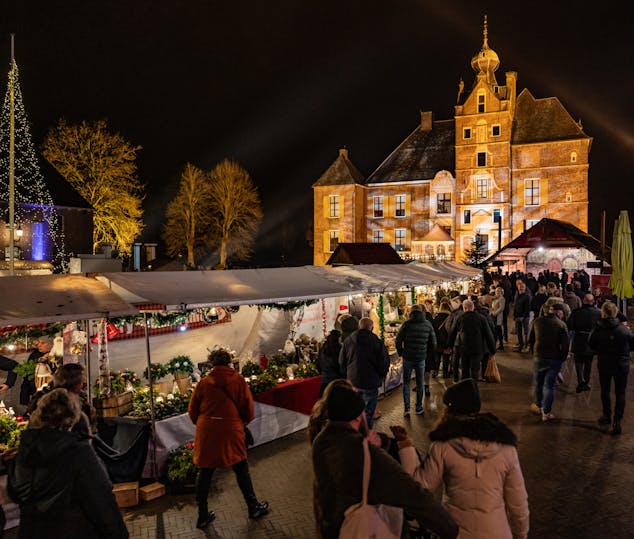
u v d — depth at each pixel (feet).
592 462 22.43
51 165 116.16
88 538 10.53
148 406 22.45
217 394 17.92
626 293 46.78
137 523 17.92
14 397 31.19
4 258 97.55
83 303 20.20
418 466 10.72
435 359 34.73
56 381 15.56
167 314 25.64
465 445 10.20
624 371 25.82
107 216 121.08
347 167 163.32
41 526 10.37
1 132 97.19
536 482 20.45
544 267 101.24
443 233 149.79
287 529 17.28
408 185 159.33
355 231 160.04
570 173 139.85
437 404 32.37
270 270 31.65
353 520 8.87
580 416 29.14
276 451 24.77
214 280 26.63
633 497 19.07
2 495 17.49
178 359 26.61
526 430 26.78
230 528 17.40
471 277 57.67
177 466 20.63
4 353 34.06
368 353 24.36
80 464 10.47
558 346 27.94
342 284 32.53
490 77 153.69
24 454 10.44
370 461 9.07
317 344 33.60
